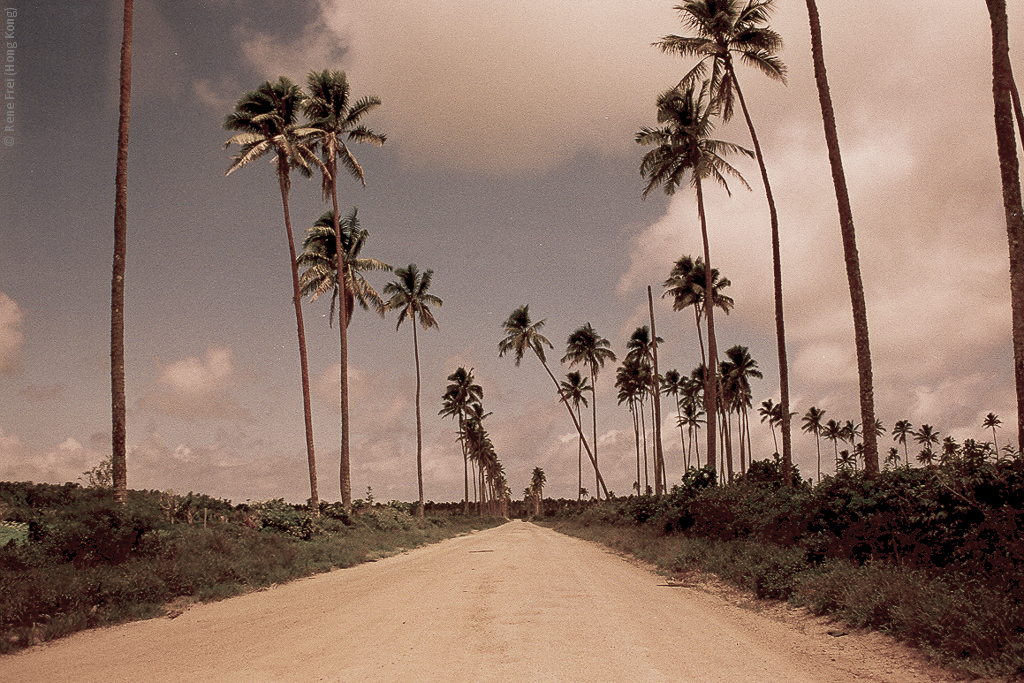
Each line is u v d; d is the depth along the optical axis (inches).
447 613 383.9
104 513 565.9
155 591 474.3
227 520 853.8
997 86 443.5
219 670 252.2
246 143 1258.0
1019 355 414.0
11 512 614.9
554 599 441.7
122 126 772.0
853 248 641.0
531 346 2226.9
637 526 1238.3
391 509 1624.0
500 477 5979.3
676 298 1800.0
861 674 240.4
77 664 279.1
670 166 1348.4
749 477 1226.0
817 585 398.0
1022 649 232.4
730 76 1079.0
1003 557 320.2
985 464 373.1
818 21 695.7
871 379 615.2
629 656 265.7
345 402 1432.1
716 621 361.7
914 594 307.3
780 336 975.6
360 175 1478.8
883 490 462.0
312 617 389.7
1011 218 428.5
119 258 743.7
